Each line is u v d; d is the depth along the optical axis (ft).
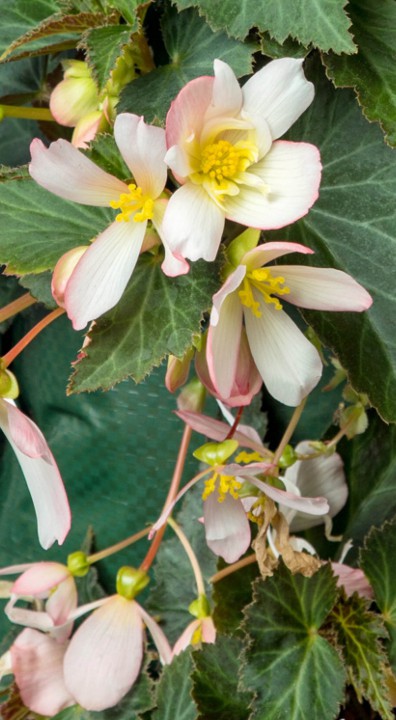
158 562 2.32
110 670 2.11
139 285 1.78
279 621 1.98
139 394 2.24
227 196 1.75
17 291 2.27
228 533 1.97
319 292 1.78
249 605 1.97
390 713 1.96
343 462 2.20
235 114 1.74
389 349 1.84
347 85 1.80
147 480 2.30
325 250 1.86
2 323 2.28
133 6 1.88
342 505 2.20
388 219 1.84
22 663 2.25
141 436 2.27
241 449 2.18
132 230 1.76
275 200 1.74
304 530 2.23
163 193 1.76
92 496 2.35
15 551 2.48
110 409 2.27
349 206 1.86
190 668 2.09
